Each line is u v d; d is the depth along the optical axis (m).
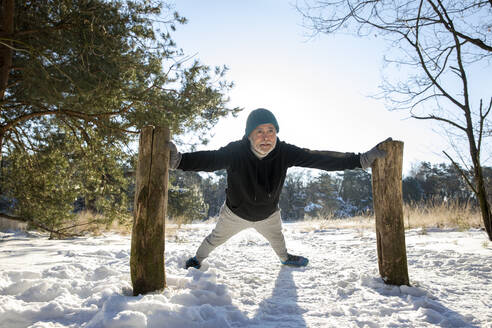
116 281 2.55
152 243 2.33
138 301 1.93
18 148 6.86
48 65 5.22
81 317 1.88
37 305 2.00
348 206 58.25
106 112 6.18
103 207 8.05
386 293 2.54
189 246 5.88
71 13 5.34
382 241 2.78
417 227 9.14
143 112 6.22
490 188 6.33
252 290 2.56
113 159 7.52
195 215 15.52
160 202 2.37
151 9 6.24
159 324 1.72
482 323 1.91
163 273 2.38
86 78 5.07
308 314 2.07
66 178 7.86
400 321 1.94
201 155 2.68
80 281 2.56
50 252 4.61
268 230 3.54
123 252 4.45
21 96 6.05
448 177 46.38
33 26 5.68
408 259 4.10
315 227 12.16
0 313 1.83
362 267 3.67
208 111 7.42
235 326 1.84
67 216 7.73
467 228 7.98
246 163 2.94
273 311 2.13
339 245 6.08
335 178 63.44
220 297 2.20
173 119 6.64
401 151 2.80
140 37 6.24
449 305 2.25
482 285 2.80
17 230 9.59
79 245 5.81
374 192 2.86
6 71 5.71
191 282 2.39
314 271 3.48
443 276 3.18
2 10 5.49
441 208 10.09
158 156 2.39
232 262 4.07
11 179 7.49
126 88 5.77
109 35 5.42
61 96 5.02
